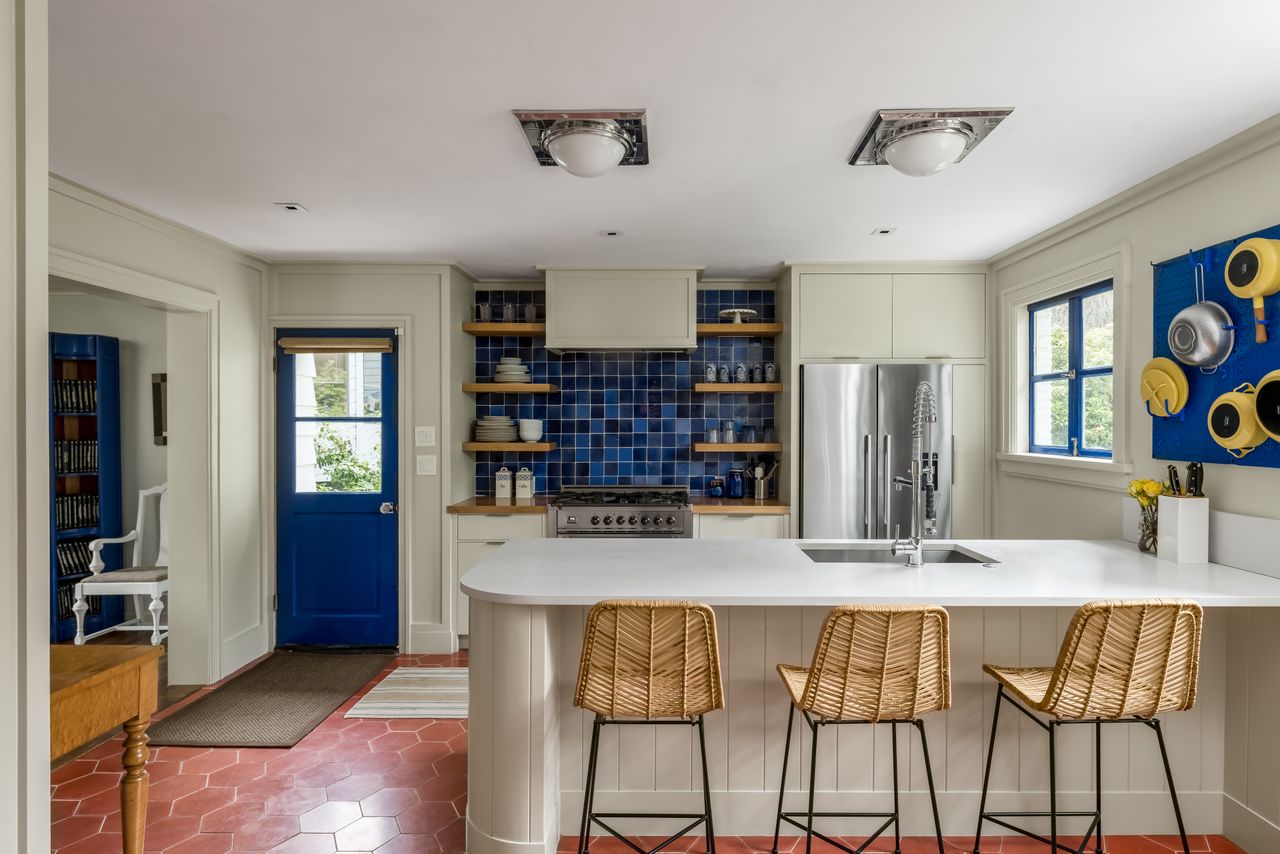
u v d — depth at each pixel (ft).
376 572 14.98
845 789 8.18
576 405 16.85
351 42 6.03
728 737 8.21
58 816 8.57
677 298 15.05
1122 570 8.23
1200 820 8.14
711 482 16.76
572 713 8.23
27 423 3.76
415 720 11.39
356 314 14.74
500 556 9.14
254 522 14.42
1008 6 5.52
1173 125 7.72
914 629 6.61
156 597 14.47
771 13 5.60
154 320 16.28
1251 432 7.80
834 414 14.28
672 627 6.74
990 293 14.38
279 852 7.84
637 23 5.73
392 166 8.98
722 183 9.65
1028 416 13.56
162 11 5.55
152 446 16.33
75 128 7.79
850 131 7.88
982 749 8.17
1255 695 7.68
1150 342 9.71
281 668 13.79
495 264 14.89
